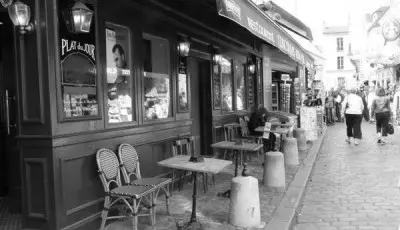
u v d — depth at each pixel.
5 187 5.81
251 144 6.25
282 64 15.27
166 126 6.49
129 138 5.44
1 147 5.62
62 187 4.09
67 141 4.16
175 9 6.62
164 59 6.67
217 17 8.53
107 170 4.61
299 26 12.72
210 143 9.05
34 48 4.02
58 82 4.08
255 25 5.21
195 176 4.65
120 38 5.43
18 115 4.15
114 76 5.26
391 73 24.17
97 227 4.59
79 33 4.46
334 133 17.47
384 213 5.64
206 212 5.31
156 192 4.87
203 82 9.06
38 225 4.11
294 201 5.85
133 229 4.21
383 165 9.26
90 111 4.64
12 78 5.47
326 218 5.48
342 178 8.02
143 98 5.90
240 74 11.14
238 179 4.81
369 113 22.53
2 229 4.61
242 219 4.72
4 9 4.70
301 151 11.03
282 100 17.55
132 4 5.54
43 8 3.99
